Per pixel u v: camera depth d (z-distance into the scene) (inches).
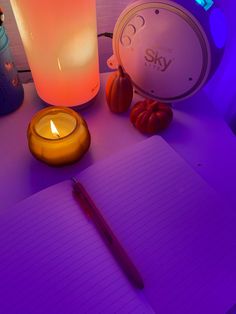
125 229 10.2
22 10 10.8
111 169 11.7
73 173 12.1
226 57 15.4
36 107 14.2
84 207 10.6
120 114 14.0
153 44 12.3
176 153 12.3
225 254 9.7
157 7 11.4
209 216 10.5
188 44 11.7
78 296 8.9
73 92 13.5
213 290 9.0
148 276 9.3
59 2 10.4
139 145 12.4
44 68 12.6
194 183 11.4
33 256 9.6
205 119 13.8
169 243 9.9
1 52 11.8
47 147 11.1
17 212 10.5
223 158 12.6
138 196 11.0
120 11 15.4
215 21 11.7
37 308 8.7
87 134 11.9
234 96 16.4
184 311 8.7
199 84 12.8
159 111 12.8
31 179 11.9
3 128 13.4
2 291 9.0
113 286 9.0
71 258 9.6
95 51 13.1
